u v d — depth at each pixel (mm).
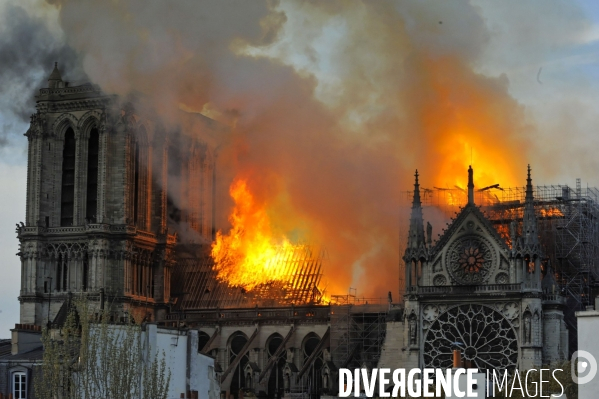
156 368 151625
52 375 145500
